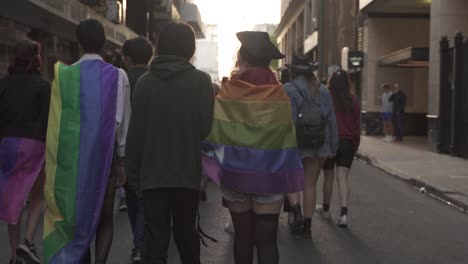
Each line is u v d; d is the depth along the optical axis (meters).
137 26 28.80
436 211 8.15
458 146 14.50
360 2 23.03
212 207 7.95
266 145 3.76
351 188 10.14
